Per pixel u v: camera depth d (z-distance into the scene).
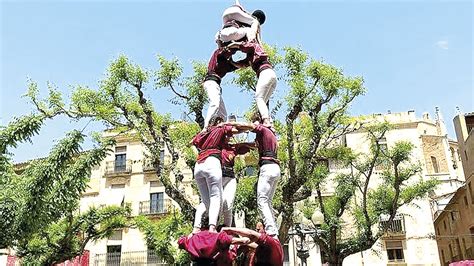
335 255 21.52
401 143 21.58
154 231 22.16
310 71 17.17
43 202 12.69
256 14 6.40
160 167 17.33
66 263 28.00
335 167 30.33
